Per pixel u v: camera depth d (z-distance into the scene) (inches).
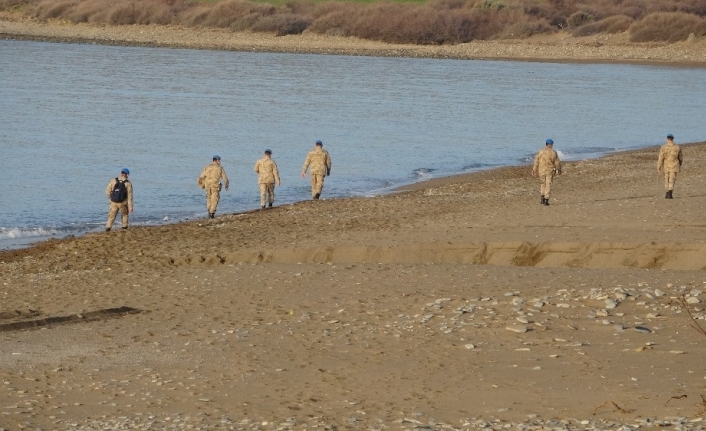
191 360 1627.7
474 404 1353.3
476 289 2086.6
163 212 3681.1
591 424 1224.8
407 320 1839.3
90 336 1797.5
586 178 4183.1
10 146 5118.1
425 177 4539.9
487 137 6003.9
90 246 2822.3
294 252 2596.0
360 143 5615.2
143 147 5285.4
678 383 1401.3
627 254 2480.3
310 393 1437.0
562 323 1768.0
